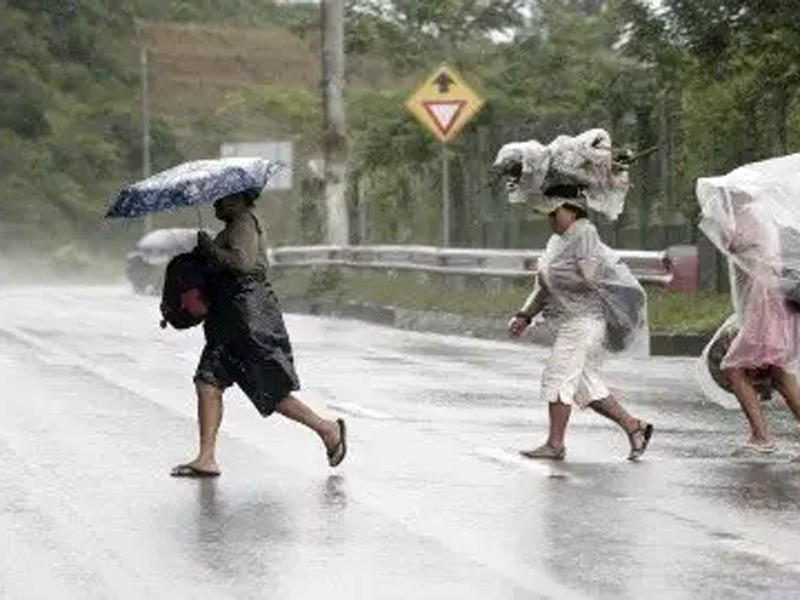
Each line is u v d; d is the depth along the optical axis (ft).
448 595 64.18
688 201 217.15
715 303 188.24
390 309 228.22
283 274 292.20
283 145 391.04
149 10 630.33
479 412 119.75
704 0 211.82
